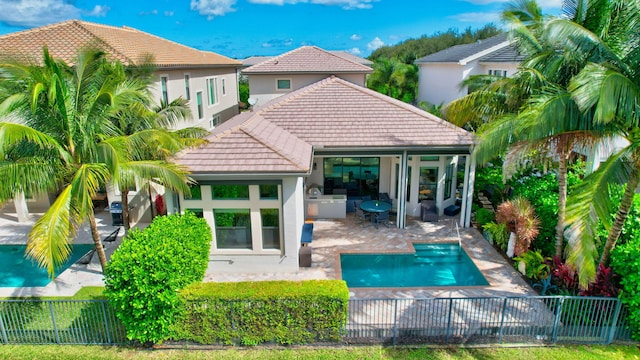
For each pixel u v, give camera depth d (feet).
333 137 57.41
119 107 39.68
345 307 34.40
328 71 95.61
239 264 48.19
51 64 35.17
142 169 38.17
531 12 45.06
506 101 48.85
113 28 87.20
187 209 46.24
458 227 61.16
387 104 64.90
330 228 61.36
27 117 36.27
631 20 32.96
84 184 34.04
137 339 35.45
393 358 33.60
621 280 34.88
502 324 34.63
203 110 96.94
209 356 34.17
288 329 34.81
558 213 43.32
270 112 63.93
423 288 44.29
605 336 34.81
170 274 32.83
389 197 70.85
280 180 44.91
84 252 54.54
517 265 47.88
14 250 55.77
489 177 66.39
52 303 34.96
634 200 42.68
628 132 34.09
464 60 104.27
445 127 58.44
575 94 29.14
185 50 103.65
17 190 35.35
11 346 35.53
